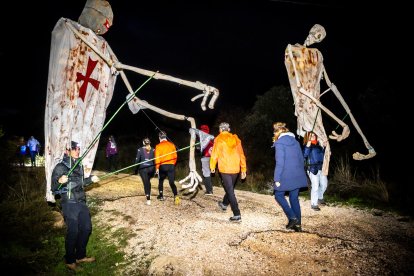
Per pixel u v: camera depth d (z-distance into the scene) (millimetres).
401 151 11070
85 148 5969
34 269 5242
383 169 10688
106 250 5762
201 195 8820
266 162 13430
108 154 13969
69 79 5766
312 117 7609
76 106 5816
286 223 6352
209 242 5520
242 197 8828
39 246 5793
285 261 4887
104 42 6109
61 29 5828
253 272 4652
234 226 6191
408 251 5145
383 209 7547
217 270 4734
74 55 5809
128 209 7379
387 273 4508
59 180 4922
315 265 4742
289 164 5812
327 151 7668
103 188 9492
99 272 5188
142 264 5176
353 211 7340
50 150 5668
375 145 11672
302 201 8320
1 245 5516
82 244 5328
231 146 6355
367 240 5547
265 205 7859
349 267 4668
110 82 6215
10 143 7277
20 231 5922
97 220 6914
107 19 6141
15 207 6266
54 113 5680
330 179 9930
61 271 5285
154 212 7141
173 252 5293
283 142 5836
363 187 8906
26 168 9125
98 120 6133
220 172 6395
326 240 5516
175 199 7750
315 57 7762
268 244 5387
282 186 5816
